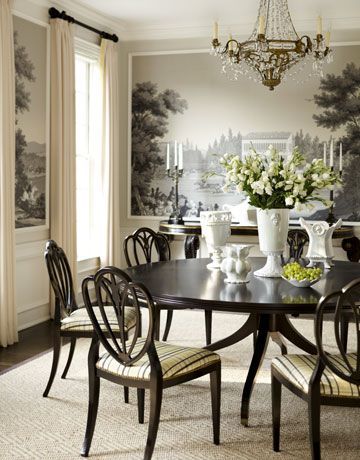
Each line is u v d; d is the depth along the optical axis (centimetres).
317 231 401
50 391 365
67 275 383
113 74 642
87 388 372
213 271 385
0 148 454
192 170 666
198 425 318
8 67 458
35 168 523
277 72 433
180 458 279
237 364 424
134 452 285
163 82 668
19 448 287
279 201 352
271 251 360
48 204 543
